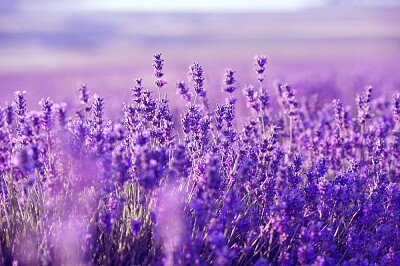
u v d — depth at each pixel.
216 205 3.33
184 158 3.16
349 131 5.06
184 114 3.93
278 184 3.49
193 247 2.82
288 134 5.22
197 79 4.12
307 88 9.41
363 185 3.96
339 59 22.75
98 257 3.04
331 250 3.37
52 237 2.91
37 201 3.19
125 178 2.93
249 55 26.81
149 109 3.87
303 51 29.31
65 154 3.07
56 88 11.70
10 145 3.28
